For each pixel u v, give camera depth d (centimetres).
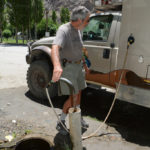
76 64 268
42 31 3678
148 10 272
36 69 416
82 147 244
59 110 384
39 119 341
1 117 339
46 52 396
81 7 245
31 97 445
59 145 266
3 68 738
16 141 271
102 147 271
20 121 329
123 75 317
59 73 217
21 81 573
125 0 295
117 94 327
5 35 3481
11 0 2458
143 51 287
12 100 420
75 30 255
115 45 353
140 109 421
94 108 416
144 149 271
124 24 303
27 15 2547
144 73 291
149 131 326
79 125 226
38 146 263
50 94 414
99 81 384
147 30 278
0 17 2731
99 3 372
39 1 2712
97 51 377
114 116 381
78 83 287
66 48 254
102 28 383
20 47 1823
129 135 308
